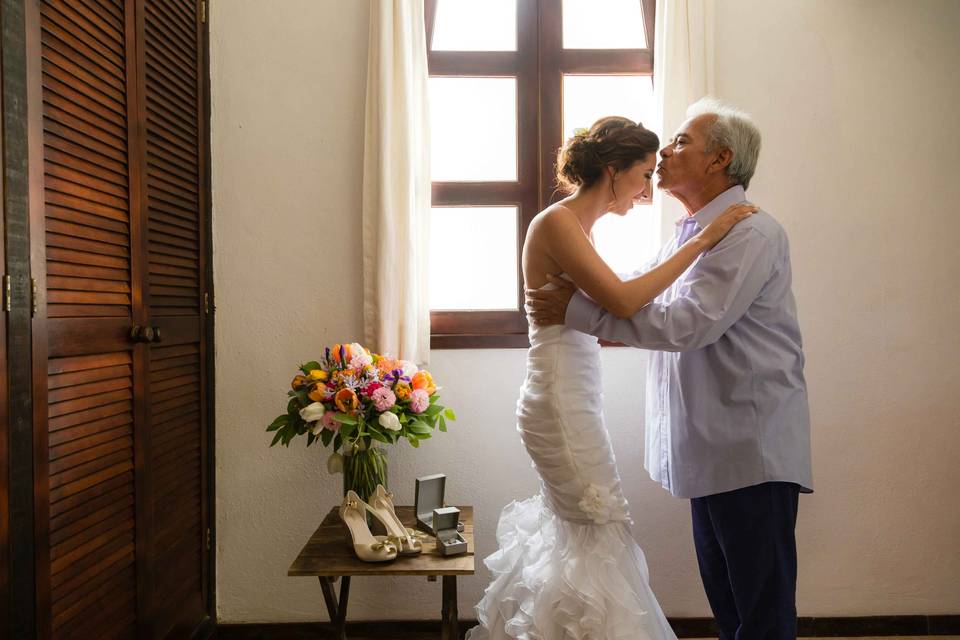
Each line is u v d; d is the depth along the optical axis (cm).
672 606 235
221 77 227
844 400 235
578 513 166
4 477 120
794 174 232
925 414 235
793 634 161
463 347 232
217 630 232
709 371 168
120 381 163
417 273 226
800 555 237
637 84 245
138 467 171
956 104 233
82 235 146
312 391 183
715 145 169
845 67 232
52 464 136
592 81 245
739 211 166
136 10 171
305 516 233
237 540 232
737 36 231
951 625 236
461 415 234
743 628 163
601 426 173
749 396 162
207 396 223
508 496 234
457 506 233
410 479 234
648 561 234
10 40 121
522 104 240
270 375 230
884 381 235
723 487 162
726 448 162
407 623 233
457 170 244
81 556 146
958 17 233
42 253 131
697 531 186
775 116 232
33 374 129
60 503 138
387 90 218
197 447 215
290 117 229
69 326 141
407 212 220
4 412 120
